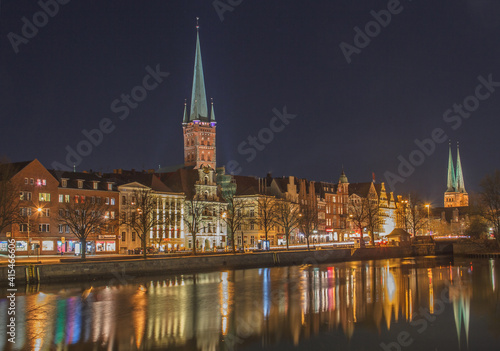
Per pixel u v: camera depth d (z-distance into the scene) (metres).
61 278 100.06
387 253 182.00
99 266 105.81
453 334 61.19
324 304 78.50
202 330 62.84
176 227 180.38
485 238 188.62
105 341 58.50
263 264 141.00
